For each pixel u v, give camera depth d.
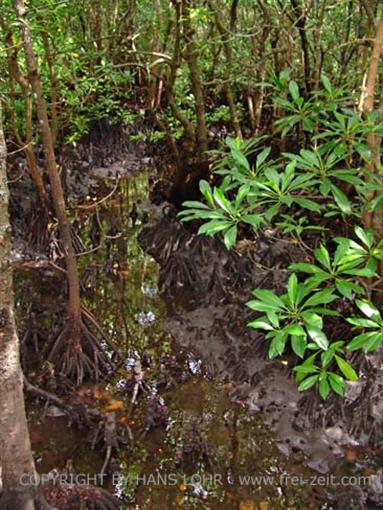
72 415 4.18
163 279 6.18
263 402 4.39
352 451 3.95
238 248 6.32
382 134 3.58
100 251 6.94
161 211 7.59
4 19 5.65
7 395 2.78
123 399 4.49
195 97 6.71
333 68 7.88
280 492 3.68
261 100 7.50
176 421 4.27
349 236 5.30
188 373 4.79
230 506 3.60
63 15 5.62
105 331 5.38
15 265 6.44
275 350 3.41
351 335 4.49
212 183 7.07
